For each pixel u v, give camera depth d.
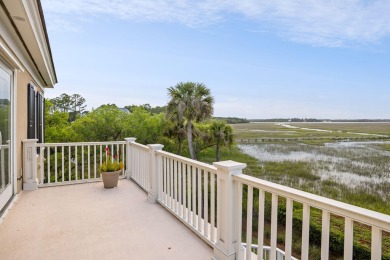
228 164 2.31
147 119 23.44
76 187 4.87
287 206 1.74
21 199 4.09
